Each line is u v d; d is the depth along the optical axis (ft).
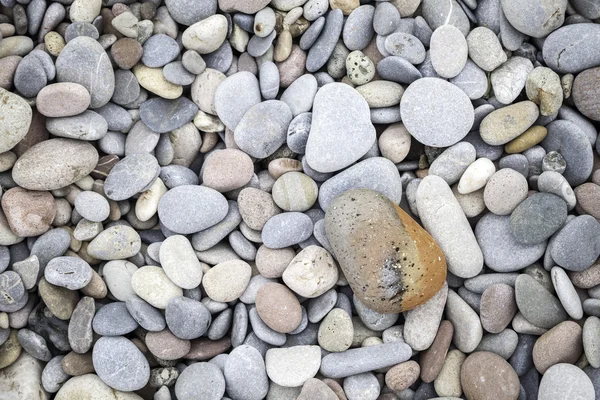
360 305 1.93
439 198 1.92
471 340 1.88
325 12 2.02
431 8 2.01
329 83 1.97
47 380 1.85
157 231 2.00
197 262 1.93
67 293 1.88
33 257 1.86
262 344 1.91
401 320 1.96
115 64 1.96
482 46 1.97
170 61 1.97
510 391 1.82
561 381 1.79
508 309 1.89
